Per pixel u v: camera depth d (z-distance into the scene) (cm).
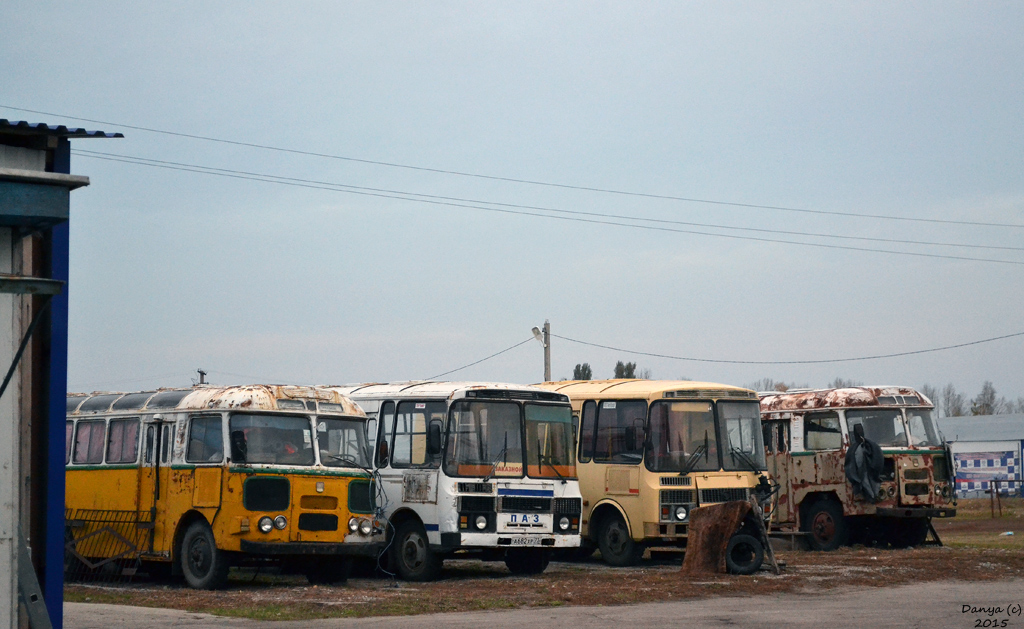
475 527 1916
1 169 755
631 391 2275
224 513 1727
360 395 2180
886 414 2686
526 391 2034
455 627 1323
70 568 1986
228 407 1772
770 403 2866
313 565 1938
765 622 1388
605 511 2286
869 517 2706
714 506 1994
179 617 1382
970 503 4781
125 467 1925
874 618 1427
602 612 1482
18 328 848
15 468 789
